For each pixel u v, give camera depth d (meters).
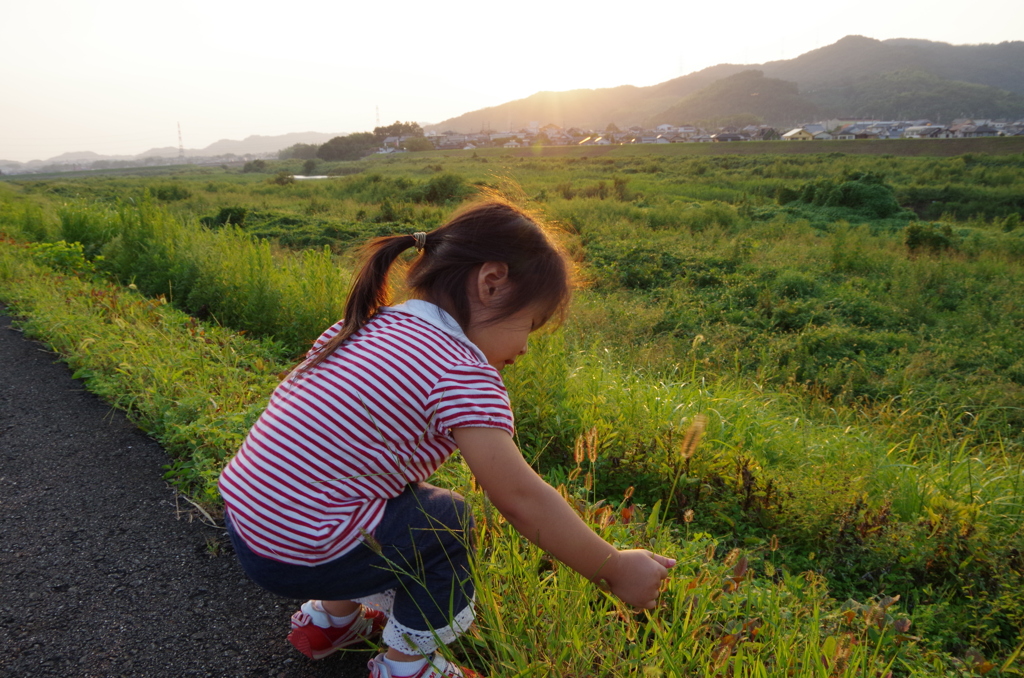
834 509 2.84
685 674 1.50
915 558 2.64
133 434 3.28
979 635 2.37
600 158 76.94
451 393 1.14
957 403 5.82
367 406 1.15
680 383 4.32
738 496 3.00
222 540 2.37
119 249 7.61
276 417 1.23
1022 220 29.84
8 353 4.52
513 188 1.51
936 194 35.50
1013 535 2.77
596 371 4.12
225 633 1.88
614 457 3.14
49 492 2.69
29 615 1.93
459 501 1.42
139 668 1.73
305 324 5.26
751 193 34.78
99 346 4.25
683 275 11.77
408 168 78.25
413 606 1.38
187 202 28.02
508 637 1.48
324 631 1.64
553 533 1.18
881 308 9.58
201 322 5.54
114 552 2.27
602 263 12.08
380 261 1.30
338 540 1.21
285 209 25.41
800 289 10.42
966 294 11.09
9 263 6.94
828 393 5.89
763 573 2.55
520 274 1.23
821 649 1.56
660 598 1.89
